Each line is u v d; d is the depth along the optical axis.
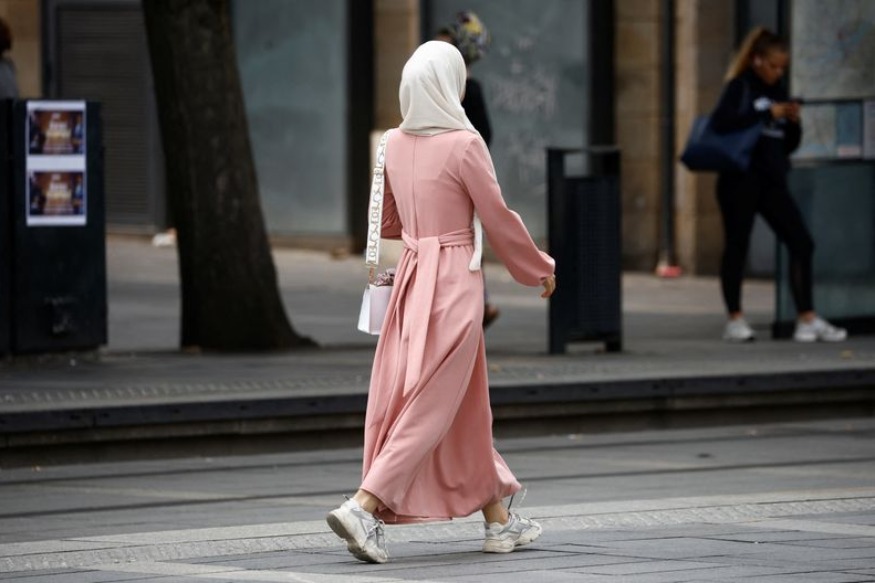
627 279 41.94
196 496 19.23
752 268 41.75
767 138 29.25
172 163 28.92
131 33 47.81
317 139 46.12
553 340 27.66
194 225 28.75
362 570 14.08
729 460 21.58
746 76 29.05
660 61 42.56
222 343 28.70
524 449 22.69
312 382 24.14
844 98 30.45
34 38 48.41
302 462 21.77
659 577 13.52
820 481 19.78
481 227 14.73
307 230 46.53
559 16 43.38
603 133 43.09
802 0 32.06
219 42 28.86
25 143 26.33
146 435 21.86
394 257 44.72
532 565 14.20
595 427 24.16
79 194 26.81
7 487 19.88
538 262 14.74
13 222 26.31
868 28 31.47
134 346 29.61
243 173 28.94
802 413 25.41
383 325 14.72
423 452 14.23
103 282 27.16
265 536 16.14
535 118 43.91
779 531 15.88
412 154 14.68
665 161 42.41
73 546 15.70
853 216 30.56
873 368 25.53
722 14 41.47
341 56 45.56
